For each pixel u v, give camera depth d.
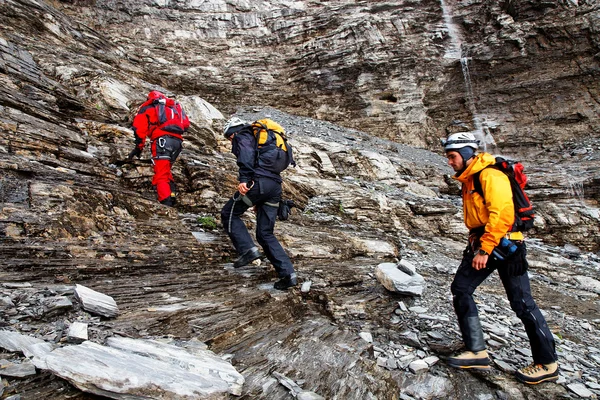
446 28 17.91
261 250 4.88
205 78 16.39
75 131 6.28
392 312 3.86
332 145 11.70
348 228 7.36
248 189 3.66
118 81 9.40
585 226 10.67
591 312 4.94
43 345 2.04
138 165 6.04
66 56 10.15
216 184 6.32
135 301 2.95
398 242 7.18
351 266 5.06
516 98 16.39
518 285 2.86
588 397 2.72
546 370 2.83
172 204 5.61
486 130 16.25
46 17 11.35
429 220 9.19
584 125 15.46
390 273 4.29
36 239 3.45
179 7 17.64
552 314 4.62
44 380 1.79
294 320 3.31
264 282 3.97
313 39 17.84
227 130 3.84
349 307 3.77
